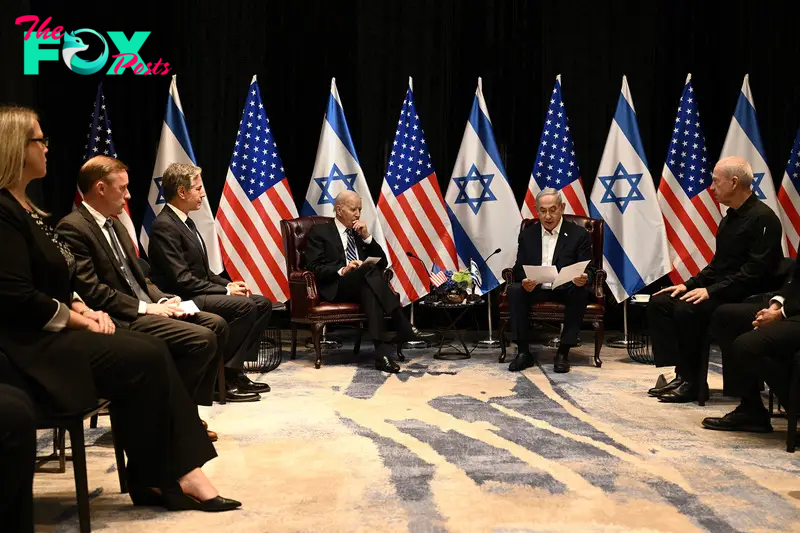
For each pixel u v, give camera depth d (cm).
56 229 326
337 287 557
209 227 627
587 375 516
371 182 706
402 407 422
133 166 694
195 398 320
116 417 260
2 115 245
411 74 698
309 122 700
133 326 315
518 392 461
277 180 651
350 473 304
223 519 255
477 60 694
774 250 420
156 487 265
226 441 353
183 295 439
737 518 254
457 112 698
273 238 647
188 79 697
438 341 659
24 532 202
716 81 680
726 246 436
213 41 696
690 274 632
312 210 655
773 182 649
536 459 323
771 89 676
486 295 714
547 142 648
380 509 264
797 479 296
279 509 264
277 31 696
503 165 683
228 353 438
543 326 701
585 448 340
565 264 560
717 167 434
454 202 659
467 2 691
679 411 412
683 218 635
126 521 254
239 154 649
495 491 282
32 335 237
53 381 234
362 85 698
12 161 242
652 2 682
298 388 476
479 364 561
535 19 689
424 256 648
